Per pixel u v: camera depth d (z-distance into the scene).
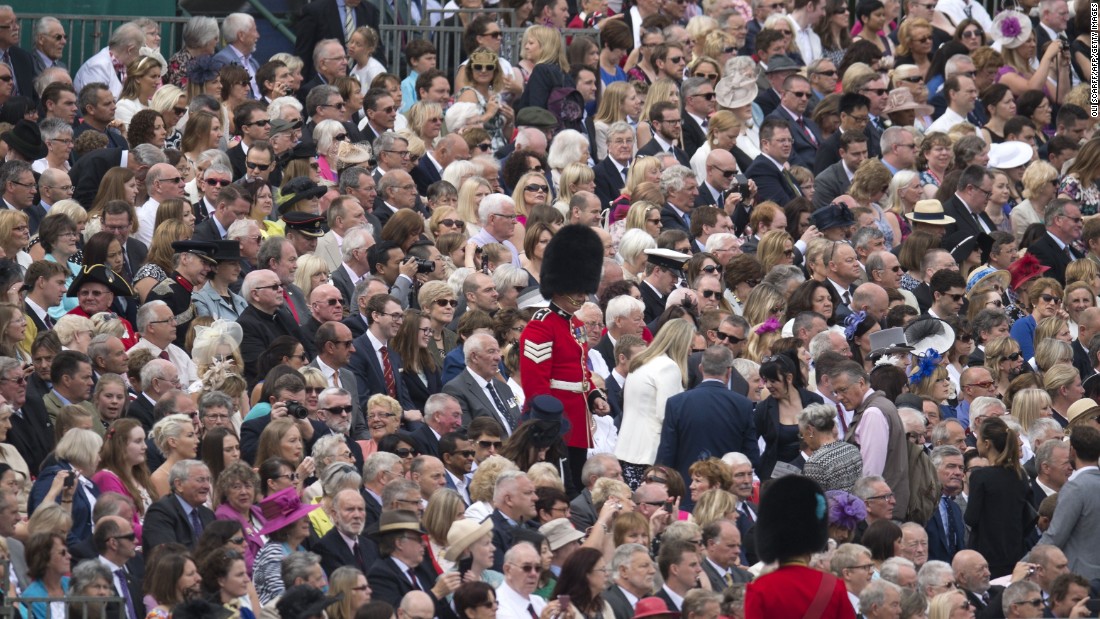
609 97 86.81
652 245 73.62
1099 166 86.75
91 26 92.62
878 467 59.84
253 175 73.19
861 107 88.69
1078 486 59.56
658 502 56.31
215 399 56.31
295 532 51.75
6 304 58.38
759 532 42.44
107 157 73.06
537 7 94.56
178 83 84.06
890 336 67.69
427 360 65.00
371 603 47.66
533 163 80.38
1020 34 98.19
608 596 51.75
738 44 97.06
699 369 63.50
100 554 49.44
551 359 59.34
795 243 77.75
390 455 55.91
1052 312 75.75
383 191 76.19
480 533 51.38
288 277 66.50
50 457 53.03
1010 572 61.09
